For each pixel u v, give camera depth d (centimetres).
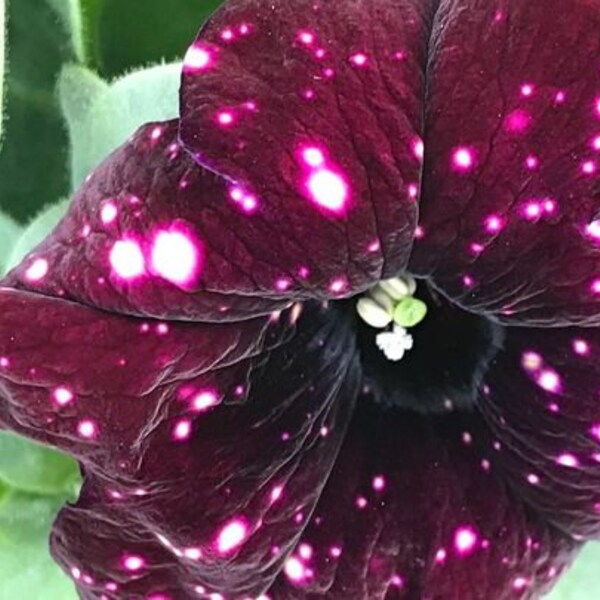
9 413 10
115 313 10
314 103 10
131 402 10
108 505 11
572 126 10
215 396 11
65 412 10
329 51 10
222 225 10
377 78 10
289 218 10
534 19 10
